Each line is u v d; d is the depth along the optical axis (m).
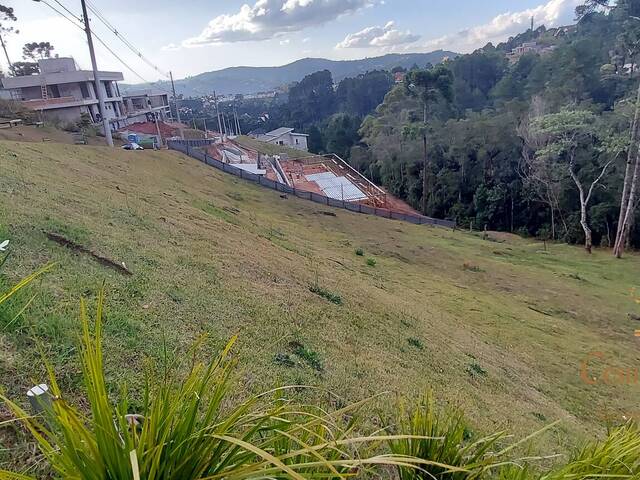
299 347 4.75
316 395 3.68
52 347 2.70
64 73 31.44
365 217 22.97
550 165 27.22
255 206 18.39
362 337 6.12
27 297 3.09
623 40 34.28
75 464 1.07
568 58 36.41
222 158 31.41
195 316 4.39
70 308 3.33
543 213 30.70
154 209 9.21
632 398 8.20
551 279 16.92
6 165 8.29
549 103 32.38
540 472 2.24
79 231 5.56
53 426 1.39
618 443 2.28
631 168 24.06
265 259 8.49
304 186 33.09
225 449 1.21
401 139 39.50
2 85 30.33
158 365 3.06
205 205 13.02
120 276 4.63
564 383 8.34
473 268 16.73
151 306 4.16
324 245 14.77
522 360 8.94
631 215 23.47
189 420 1.20
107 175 11.76
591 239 27.00
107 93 36.69
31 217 5.38
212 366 1.46
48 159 10.71
